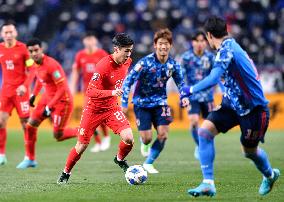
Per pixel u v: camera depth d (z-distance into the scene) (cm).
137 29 9212
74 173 3697
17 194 2816
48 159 4650
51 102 3984
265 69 8075
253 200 2589
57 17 9725
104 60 3033
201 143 2536
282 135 6556
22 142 6112
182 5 9544
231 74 2494
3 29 4353
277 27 9331
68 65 8744
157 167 4003
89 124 3127
